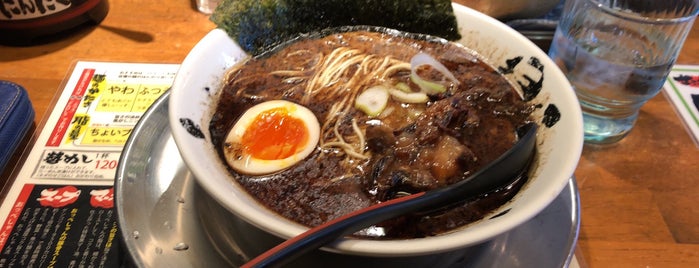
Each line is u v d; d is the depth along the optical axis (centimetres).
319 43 28
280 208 20
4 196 24
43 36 33
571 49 27
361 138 23
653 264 22
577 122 20
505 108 23
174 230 20
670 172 26
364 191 20
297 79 26
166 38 34
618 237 23
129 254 19
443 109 23
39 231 22
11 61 32
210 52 23
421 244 15
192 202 22
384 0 28
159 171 23
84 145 26
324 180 21
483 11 32
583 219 23
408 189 20
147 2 37
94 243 22
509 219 16
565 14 28
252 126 23
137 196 21
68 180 24
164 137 24
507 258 20
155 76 31
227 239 20
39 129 27
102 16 35
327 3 28
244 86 25
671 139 27
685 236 23
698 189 25
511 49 25
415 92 25
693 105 29
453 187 18
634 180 25
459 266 20
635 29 26
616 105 27
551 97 22
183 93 21
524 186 19
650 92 26
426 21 28
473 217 19
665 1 27
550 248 20
